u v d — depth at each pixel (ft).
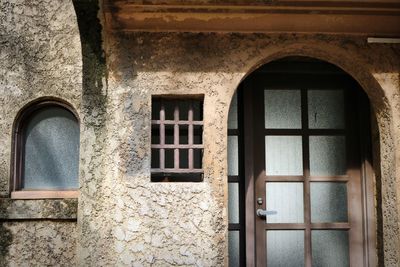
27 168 12.91
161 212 11.23
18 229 12.12
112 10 11.13
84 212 11.21
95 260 11.08
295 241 13.88
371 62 12.07
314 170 14.15
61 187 12.87
